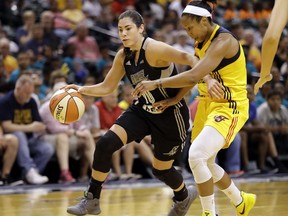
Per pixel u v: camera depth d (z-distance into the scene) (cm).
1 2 1769
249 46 1666
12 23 1744
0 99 1125
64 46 1495
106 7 1867
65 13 1722
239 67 607
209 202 591
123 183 1154
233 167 1261
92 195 620
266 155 1341
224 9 2159
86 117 1187
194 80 578
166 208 820
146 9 1984
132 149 1200
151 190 1048
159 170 653
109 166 617
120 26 605
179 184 662
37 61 1404
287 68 1555
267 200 889
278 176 1269
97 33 1741
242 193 646
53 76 1208
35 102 1143
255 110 1323
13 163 1134
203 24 594
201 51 609
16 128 1120
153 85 581
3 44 1372
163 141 632
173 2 2030
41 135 1153
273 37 473
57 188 1078
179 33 1586
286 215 739
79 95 635
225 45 590
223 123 594
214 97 584
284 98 1452
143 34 612
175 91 614
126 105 1256
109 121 1215
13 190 1055
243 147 1301
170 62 605
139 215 757
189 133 1221
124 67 625
